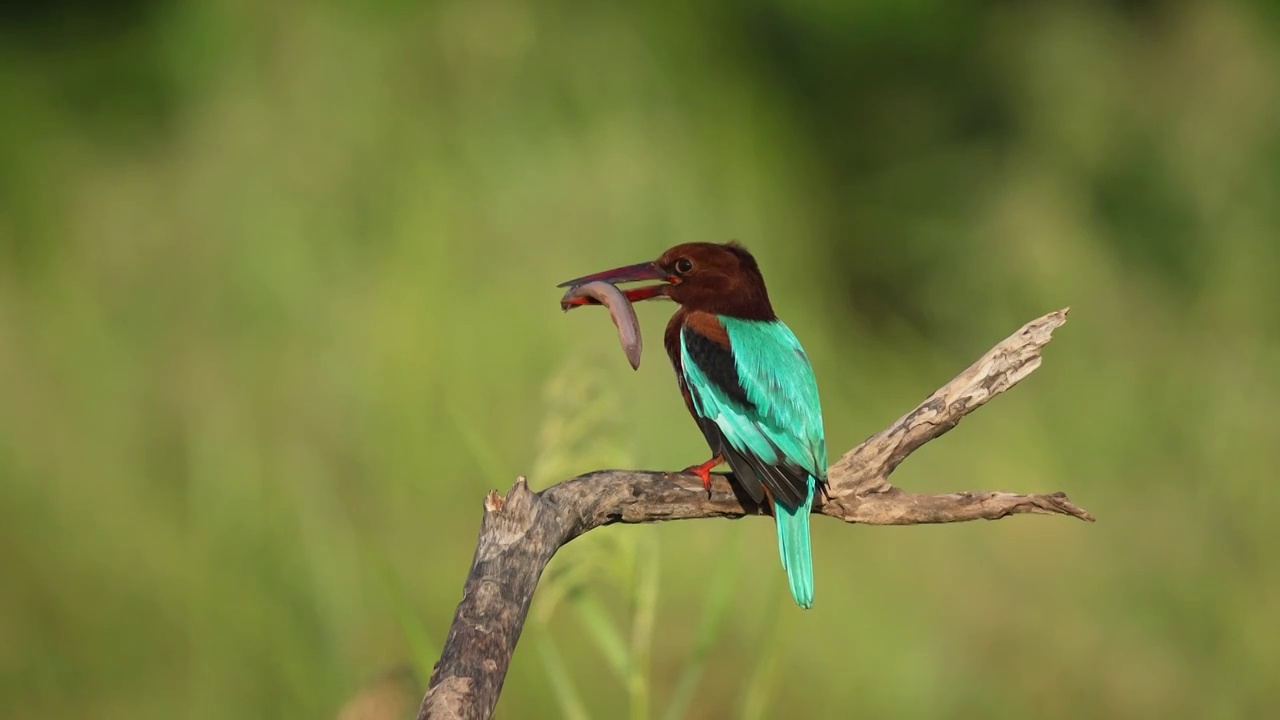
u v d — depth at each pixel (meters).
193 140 14.95
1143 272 17.23
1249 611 12.45
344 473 12.04
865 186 19.78
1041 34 19.25
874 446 6.30
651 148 14.80
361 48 14.91
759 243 15.34
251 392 12.52
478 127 14.63
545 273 13.36
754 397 6.98
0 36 18.48
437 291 13.11
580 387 6.89
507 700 10.02
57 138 16.20
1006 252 16.81
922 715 11.33
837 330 15.83
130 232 14.04
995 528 12.75
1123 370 15.34
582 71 15.34
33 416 12.09
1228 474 14.05
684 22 17.45
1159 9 18.94
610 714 10.19
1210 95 17.77
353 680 10.21
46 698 10.59
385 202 14.12
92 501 11.49
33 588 10.95
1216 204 17.36
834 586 11.82
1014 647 11.99
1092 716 11.74
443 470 12.13
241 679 10.55
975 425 14.68
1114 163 18.08
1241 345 16.02
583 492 5.58
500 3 15.27
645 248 14.16
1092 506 13.70
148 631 10.93
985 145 19.67
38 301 13.48
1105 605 12.34
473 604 4.64
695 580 11.14
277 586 10.95
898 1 20.70
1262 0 18.55
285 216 13.81
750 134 16.58
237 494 11.59
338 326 13.05
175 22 16.98
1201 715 11.90
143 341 13.20
